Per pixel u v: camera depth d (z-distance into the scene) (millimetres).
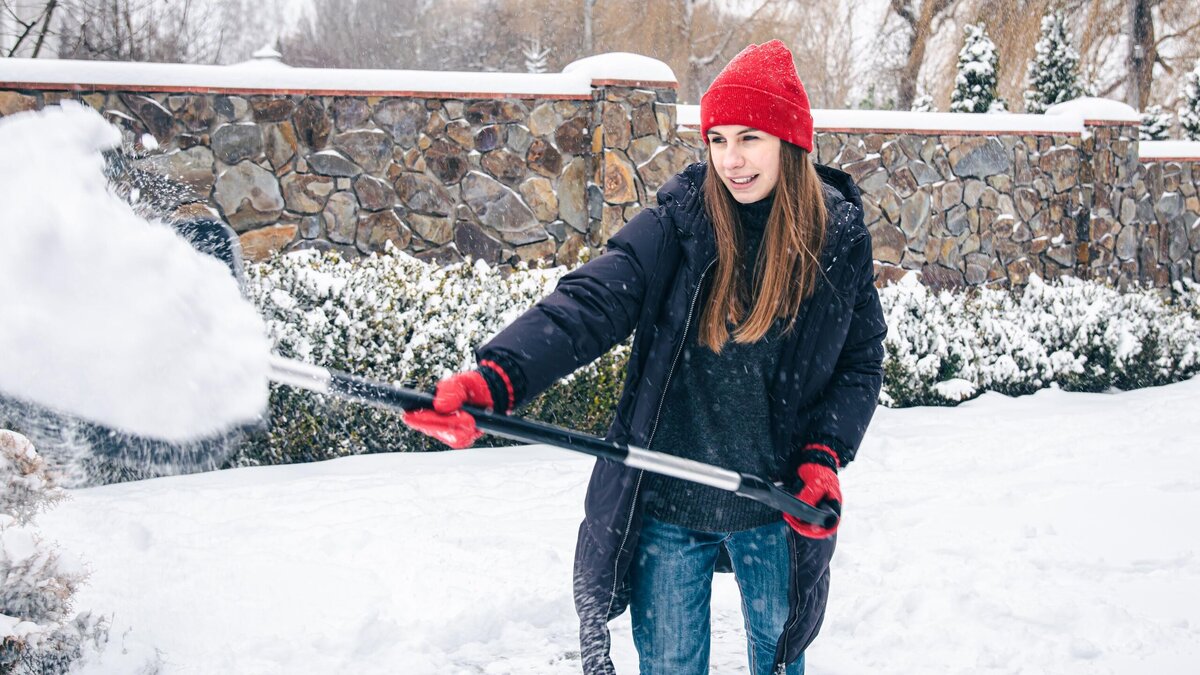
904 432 7496
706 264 2389
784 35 25828
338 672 3572
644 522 2549
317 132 7906
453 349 6664
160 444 1679
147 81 7418
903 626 4051
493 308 6895
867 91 25281
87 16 16453
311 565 4395
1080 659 3721
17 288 1519
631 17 25422
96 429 1658
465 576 4371
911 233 9688
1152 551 4867
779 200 2389
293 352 6207
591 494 2498
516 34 28547
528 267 8492
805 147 2396
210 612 3865
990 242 9992
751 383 2484
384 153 8094
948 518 5375
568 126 8516
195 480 5770
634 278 2350
